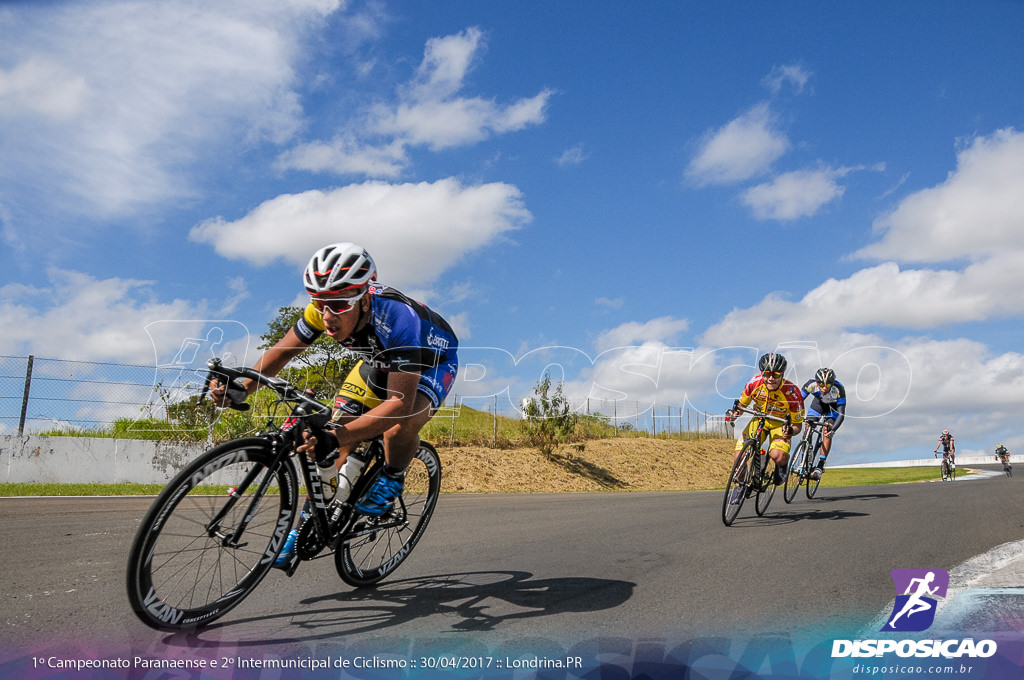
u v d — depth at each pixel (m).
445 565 3.70
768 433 6.46
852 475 24.31
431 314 3.10
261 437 2.54
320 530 2.79
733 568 3.64
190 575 2.38
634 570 3.58
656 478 17.86
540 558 3.93
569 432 17.34
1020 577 3.38
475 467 14.19
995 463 42.53
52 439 10.30
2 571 3.34
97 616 2.57
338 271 2.62
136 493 9.18
